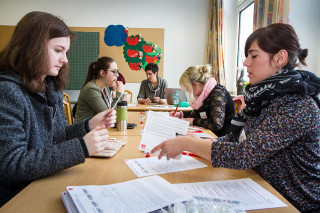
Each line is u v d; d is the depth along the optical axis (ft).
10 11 15.20
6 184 2.56
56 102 3.45
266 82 2.74
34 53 2.57
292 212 1.92
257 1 9.67
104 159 3.14
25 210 1.86
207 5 15.24
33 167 2.31
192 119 5.96
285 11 7.34
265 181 2.56
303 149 2.59
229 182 2.49
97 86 6.83
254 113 3.01
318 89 2.61
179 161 3.13
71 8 15.30
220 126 5.33
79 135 3.71
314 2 7.18
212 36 14.46
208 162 3.13
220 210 1.73
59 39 2.74
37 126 2.81
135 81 15.64
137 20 15.42
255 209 1.95
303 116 2.44
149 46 15.43
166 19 15.42
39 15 2.68
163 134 3.43
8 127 2.32
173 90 10.63
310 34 7.27
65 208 1.90
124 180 2.48
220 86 6.02
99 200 1.86
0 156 2.26
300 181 2.61
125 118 5.00
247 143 2.50
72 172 2.66
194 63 15.65
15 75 2.63
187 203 1.81
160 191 2.05
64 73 3.46
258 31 2.88
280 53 2.71
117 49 15.46
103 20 15.38
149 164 2.98
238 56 14.14
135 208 1.76
